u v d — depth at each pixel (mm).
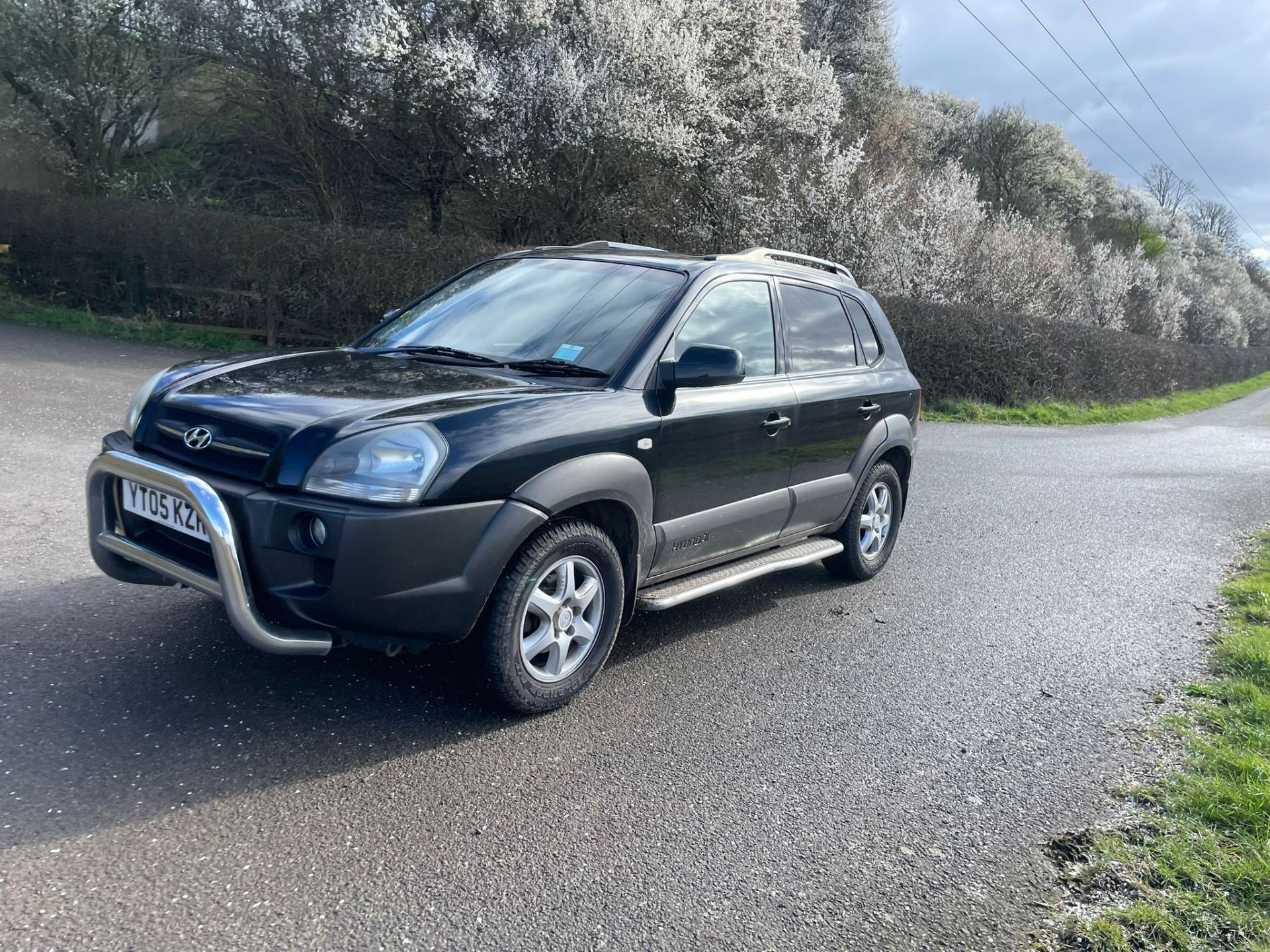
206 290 15250
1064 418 19250
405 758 3252
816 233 20609
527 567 3430
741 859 2887
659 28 18641
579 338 4145
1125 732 4090
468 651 3434
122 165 21672
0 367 10312
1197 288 55094
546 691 3627
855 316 5691
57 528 5281
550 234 19625
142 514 3441
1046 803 3414
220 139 22891
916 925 2652
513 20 19000
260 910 2414
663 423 3928
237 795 2914
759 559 4844
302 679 3740
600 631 3805
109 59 19766
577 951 2393
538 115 18391
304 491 3061
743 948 2475
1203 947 2623
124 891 2430
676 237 20422
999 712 4199
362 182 21203
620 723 3719
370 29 17547
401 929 2400
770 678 4344
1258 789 3457
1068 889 2893
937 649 4941
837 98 22094
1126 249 51812
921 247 21281
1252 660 4984
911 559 6762
